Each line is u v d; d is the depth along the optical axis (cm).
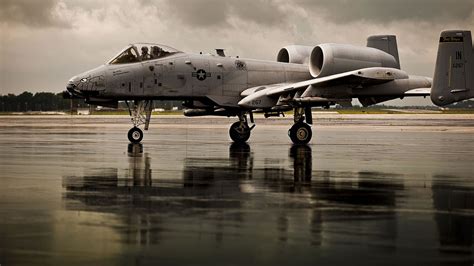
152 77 2255
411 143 2261
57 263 539
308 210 797
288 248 595
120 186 1015
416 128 3878
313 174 1202
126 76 2225
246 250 587
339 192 959
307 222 718
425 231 671
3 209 793
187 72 2303
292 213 775
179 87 2295
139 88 2242
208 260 552
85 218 737
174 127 3991
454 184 1056
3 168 1290
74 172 1215
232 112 2422
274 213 775
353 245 607
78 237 637
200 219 734
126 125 4325
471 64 2234
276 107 2231
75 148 1911
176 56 2308
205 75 2331
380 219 738
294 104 2225
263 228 684
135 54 2262
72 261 546
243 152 1770
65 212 775
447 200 883
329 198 899
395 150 1880
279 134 3022
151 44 2300
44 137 2623
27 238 630
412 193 951
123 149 1875
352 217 750
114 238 633
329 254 573
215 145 2100
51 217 742
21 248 590
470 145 2138
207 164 1394
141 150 1836
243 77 2397
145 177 1140
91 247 595
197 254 571
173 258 557
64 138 2538
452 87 2227
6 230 668
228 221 723
